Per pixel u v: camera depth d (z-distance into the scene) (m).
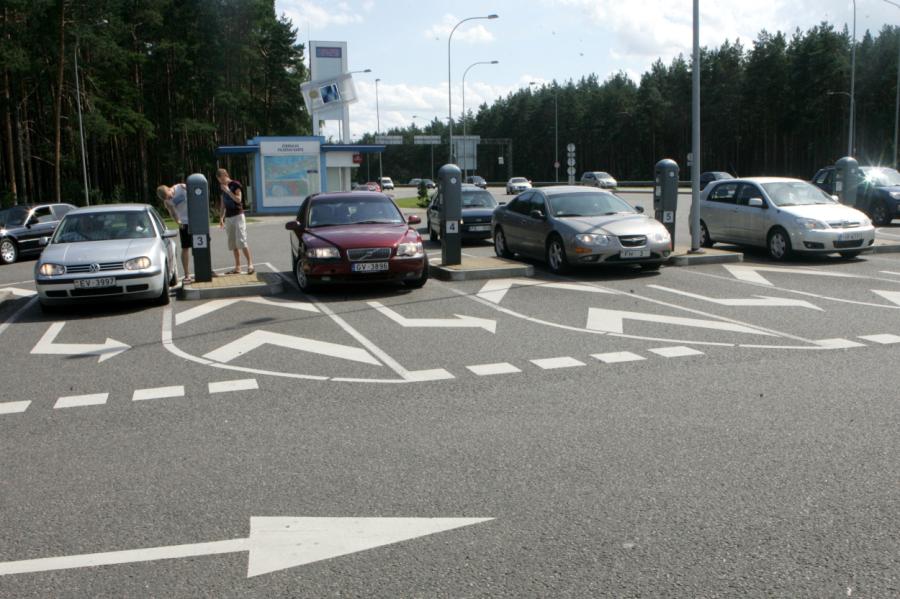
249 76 66.31
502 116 128.25
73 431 5.84
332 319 10.34
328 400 6.51
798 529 3.92
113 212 12.73
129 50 52.47
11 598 3.44
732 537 3.85
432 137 74.81
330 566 3.66
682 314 10.10
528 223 15.37
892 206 22.89
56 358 8.49
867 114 66.81
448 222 14.61
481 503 4.32
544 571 3.56
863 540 3.79
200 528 4.09
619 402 6.23
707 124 81.50
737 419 5.71
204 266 13.22
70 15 40.88
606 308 10.66
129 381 7.35
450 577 3.53
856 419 5.64
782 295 11.41
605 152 107.75
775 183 16.42
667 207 15.95
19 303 12.92
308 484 4.66
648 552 3.71
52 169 53.44
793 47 72.31
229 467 4.98
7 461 5.21
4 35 39.44
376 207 13.59
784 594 3.32
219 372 7.62
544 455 5.05
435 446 5.28
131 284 11.23
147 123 50.78
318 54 52.62
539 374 7.20
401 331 9.42
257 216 42.62
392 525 4.07
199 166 60.69
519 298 11.65
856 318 9.53
